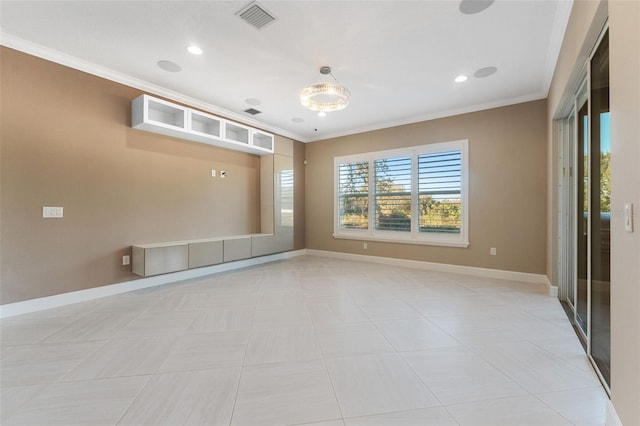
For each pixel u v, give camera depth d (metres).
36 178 3.02
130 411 1.50
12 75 2.87
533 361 2.00
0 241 2.80
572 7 2.25
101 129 3.50
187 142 4.50
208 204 4.80
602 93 1.89
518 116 4.27
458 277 4.48
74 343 2.27
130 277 3.76
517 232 4.29
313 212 6.61
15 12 2.45
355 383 1.75
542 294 3.58
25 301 2.94
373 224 5.73
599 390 1.68
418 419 1.45
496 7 2.38
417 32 2.72
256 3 2.35
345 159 6.11
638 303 1.12
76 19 2.55
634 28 1.14
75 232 3.29
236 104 4.57
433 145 5.01
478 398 1.61
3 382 1.75
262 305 3.19
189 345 2.24
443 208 4.92
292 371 1.88
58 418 1.45
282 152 5.83
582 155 2.59
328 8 2.40
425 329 2.54
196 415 1.48
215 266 4.82
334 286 3.97
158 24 2.62
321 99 3.68
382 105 4.57
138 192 3.87
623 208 1.24
